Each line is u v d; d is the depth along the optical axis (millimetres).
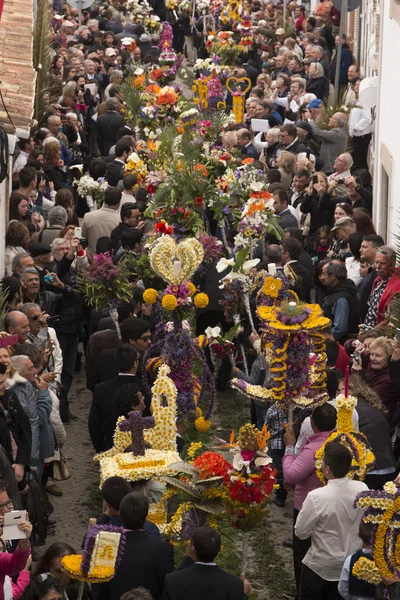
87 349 13773
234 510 9305
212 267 15383
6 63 18922
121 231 17031
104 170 21641
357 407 11234
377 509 8273
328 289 15039
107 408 12008
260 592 11258
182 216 15500
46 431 11602
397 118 17172
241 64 30953
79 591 8609
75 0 35750
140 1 39812
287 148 22688
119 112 27000
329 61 34281
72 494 13281
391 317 13234
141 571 8625
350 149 24734
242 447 9328
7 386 10898
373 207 20172
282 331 10938
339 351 13062
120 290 13664
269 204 15578
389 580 8219
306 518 9617
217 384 16297
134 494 8859
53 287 15203
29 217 17625
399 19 16859
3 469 10023
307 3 43875
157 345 12461
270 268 12367
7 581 8641
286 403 11266
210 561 8500
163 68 26141
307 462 10273
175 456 10250
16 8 23078
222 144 21672
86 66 31906
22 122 16453
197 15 42594
